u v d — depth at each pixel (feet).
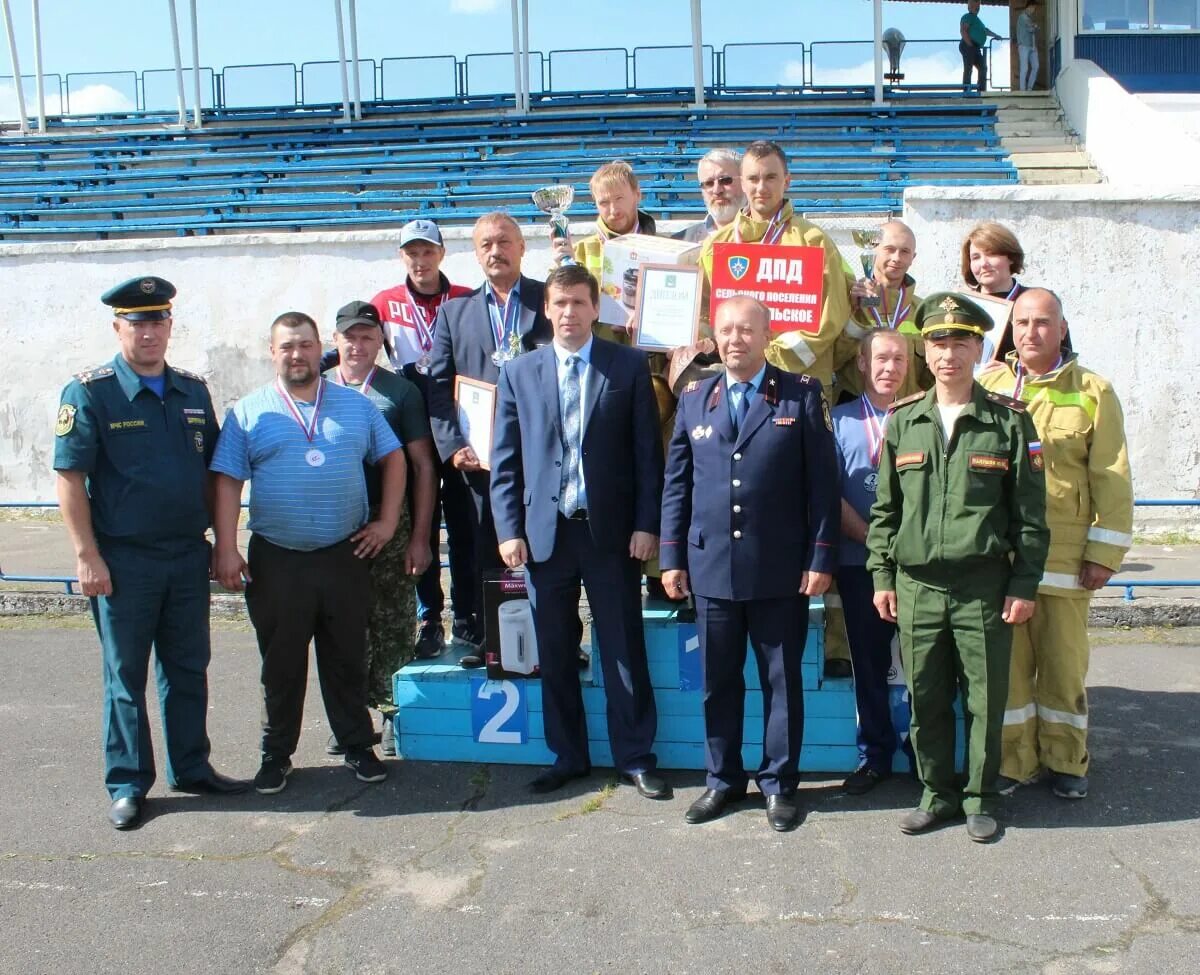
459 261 35.27
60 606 27.53
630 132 53.11
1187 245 31.07
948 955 11.69
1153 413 31.76
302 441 15.92
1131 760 16.84
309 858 14.23
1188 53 53.67
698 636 15.33
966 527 13.98
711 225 19.19
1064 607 15.34
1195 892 12.85
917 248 32.09
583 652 18.67
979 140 49.75
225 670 22.84
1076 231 31.45
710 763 15.31
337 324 18.08
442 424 17.97
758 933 12.19
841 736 16.35
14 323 36.78
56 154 55.01
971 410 14.12
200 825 15.29
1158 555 29.07
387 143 53.72
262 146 54.29
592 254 18.61
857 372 17.48
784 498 14.78
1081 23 53.78
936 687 14.48
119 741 15.66
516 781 16.55
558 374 15.72
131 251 36.17
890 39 58.03
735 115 54.19
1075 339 31.78
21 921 12.82
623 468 15.72
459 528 19.38
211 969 11.77
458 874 13.71
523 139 53.26
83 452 15.01
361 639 16.58
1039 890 12.96
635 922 12.48
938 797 14.67
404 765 17.28
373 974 11.62
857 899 12.85
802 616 15.07
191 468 15.74
